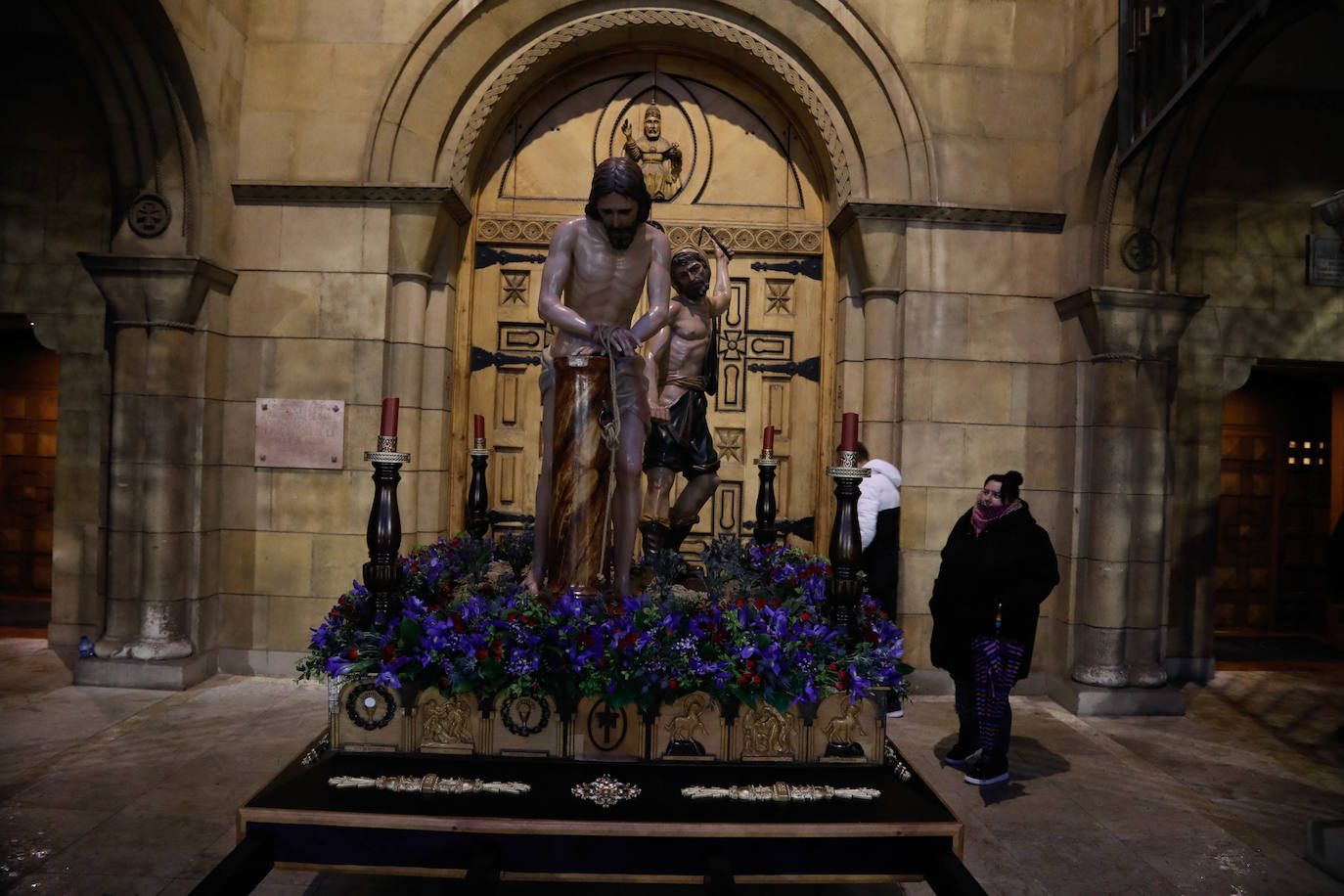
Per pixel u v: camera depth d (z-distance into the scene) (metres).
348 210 6.01
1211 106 5.30
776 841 2.50
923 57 6.19
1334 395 8.45
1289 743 5.17
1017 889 3.33
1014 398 6.16
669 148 6.61
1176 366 5.78
